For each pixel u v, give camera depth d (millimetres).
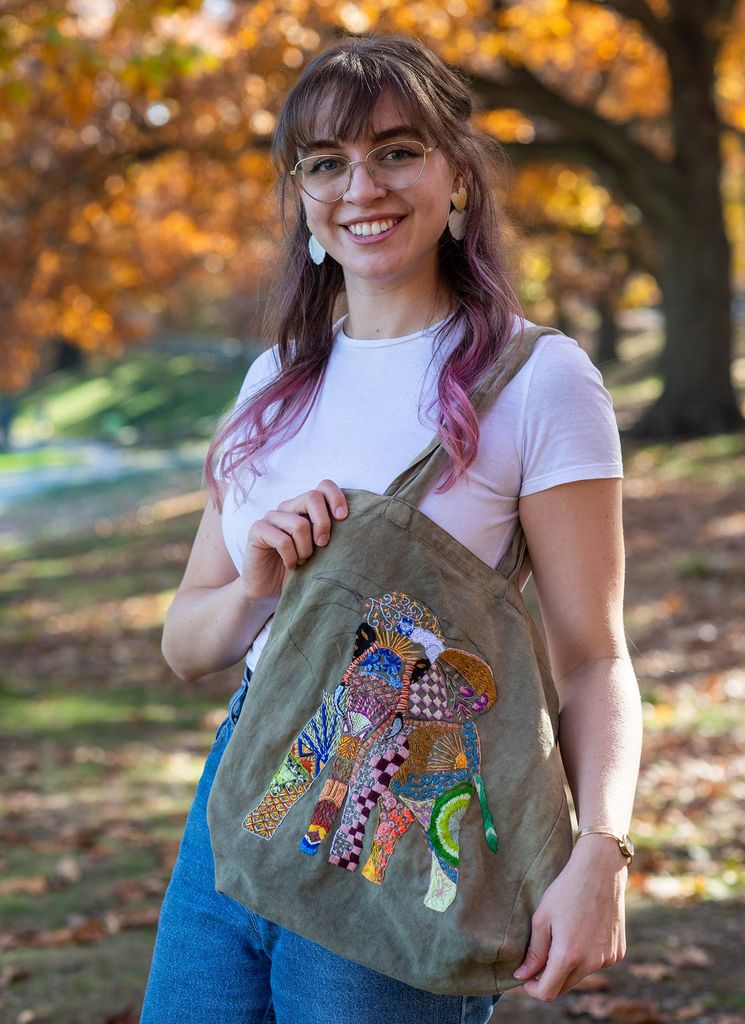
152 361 56625
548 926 1590
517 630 1707
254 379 2059
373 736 1669
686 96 18625
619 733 1693
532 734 1661
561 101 17625
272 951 1776
